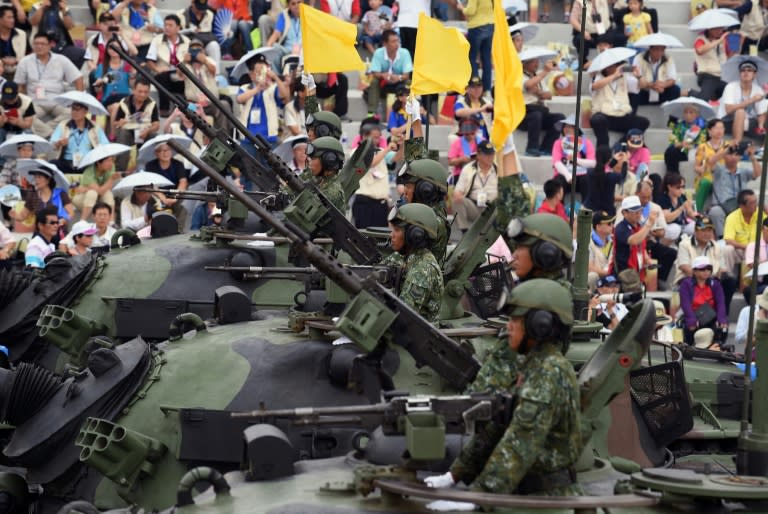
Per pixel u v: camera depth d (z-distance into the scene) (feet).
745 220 225.97
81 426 113.70
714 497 83.66
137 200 218.79
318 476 91.35
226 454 109.50
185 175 228.84
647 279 220.23
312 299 146.30
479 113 232.53
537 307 80.89
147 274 153.17
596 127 252.42
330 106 254.68
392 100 254.68
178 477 109.50
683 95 267.18
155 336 149.59
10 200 220.43
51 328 142.41
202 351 116.67
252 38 268.21
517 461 80.18
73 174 235.20
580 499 79.00
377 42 263.08
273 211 156.25
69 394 115.44
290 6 254.68
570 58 269.85
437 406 82.74
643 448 109.29
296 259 148.05
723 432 119.55
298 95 241.96
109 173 227.61
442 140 254.47
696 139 249.96
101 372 116.37
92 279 153.79
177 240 162.61
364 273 115.34
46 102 247.29
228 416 109.81
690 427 110.22
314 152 148.36
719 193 244.42
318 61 163.53
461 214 221.05
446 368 94.32
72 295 153.17
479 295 132.87
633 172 245.24
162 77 245.24
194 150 240.53
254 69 243.19
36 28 260.01
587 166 238.68
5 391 115.75
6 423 127.75
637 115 257.55
